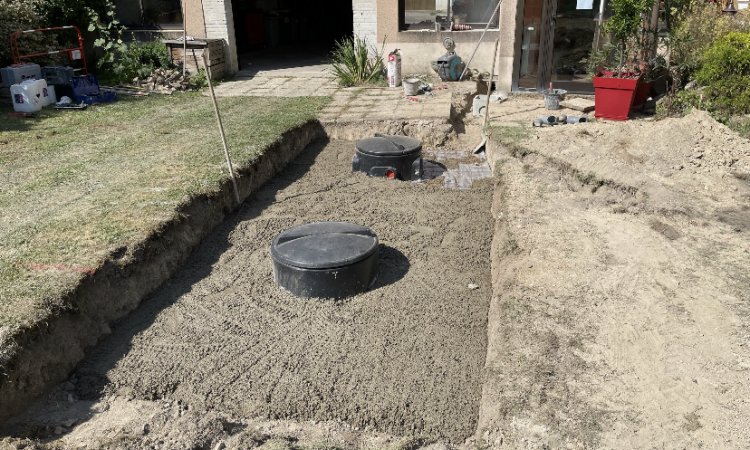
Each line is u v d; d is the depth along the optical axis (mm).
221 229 5453
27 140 7363
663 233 4777
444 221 5672
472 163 7457
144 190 5422
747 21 8250
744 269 4207
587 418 2857
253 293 4363
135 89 10664
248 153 6520
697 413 2881
